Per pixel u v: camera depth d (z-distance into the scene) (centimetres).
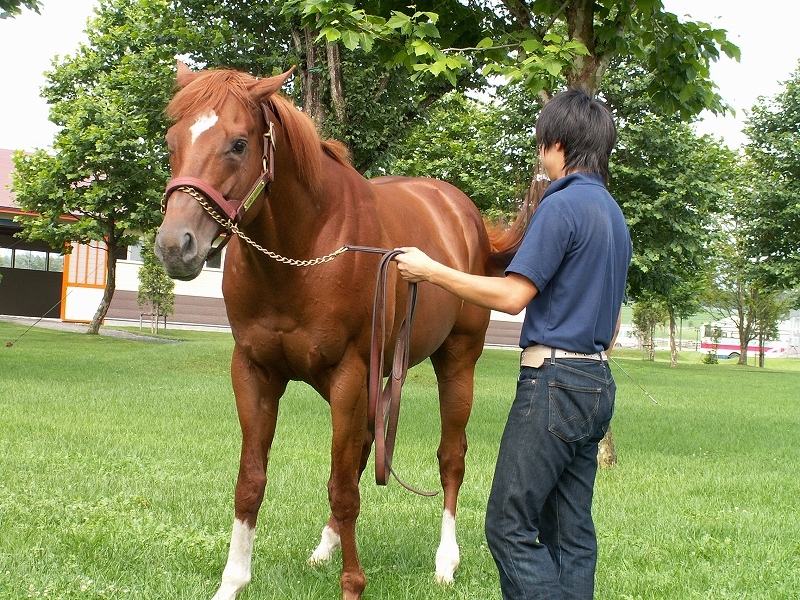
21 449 615
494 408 1089
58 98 2130
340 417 319
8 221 2453
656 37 604
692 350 5150
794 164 1825
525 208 471
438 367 432
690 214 1561
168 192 266
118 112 1886
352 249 306
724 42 586
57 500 461
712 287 3316
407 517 479
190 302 2941
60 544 379
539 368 239
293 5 534
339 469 318
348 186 335
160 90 1455
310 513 475
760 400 1495
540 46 521
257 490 326
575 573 250
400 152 1273
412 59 517
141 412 856
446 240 414
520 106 1636
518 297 233
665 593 362
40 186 1967
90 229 2011
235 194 276
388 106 1124
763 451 842
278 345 319
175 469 581
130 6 2055
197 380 1228
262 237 303
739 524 492
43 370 1246
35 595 311
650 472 689
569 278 238
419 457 684
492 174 1769
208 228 269
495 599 347
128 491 500
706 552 429
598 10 641
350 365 322
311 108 1077
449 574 375
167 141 280
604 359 244
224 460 623
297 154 303
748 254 1938
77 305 2836
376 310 295
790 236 1858
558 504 256
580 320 238
